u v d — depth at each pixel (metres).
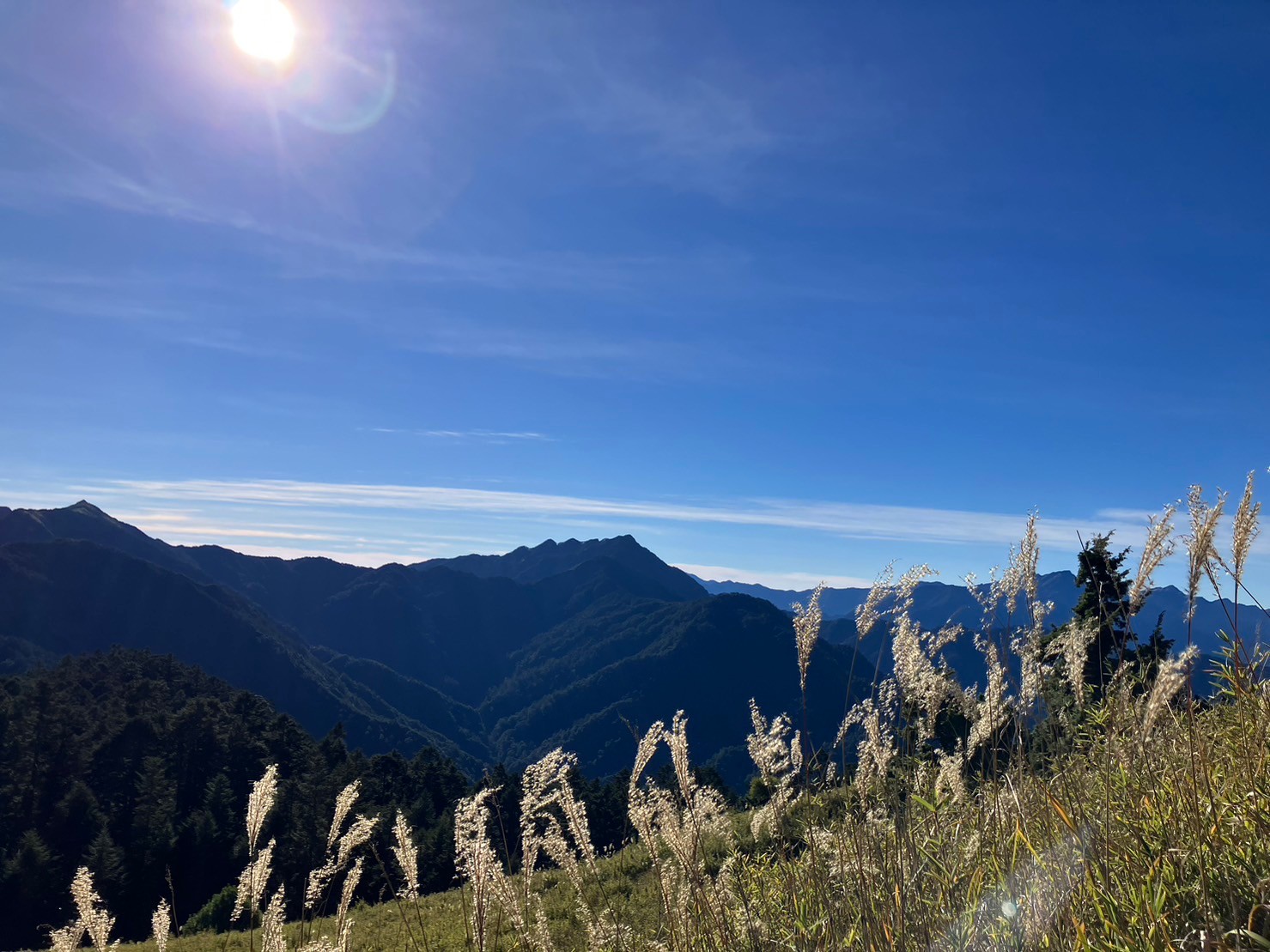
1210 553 2.61
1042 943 2.25
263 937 2.84
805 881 3.06
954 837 2.98
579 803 2.99
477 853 2.71
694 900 2.90
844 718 3.26
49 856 39.25
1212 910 2.06
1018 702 3.04
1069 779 2.92
